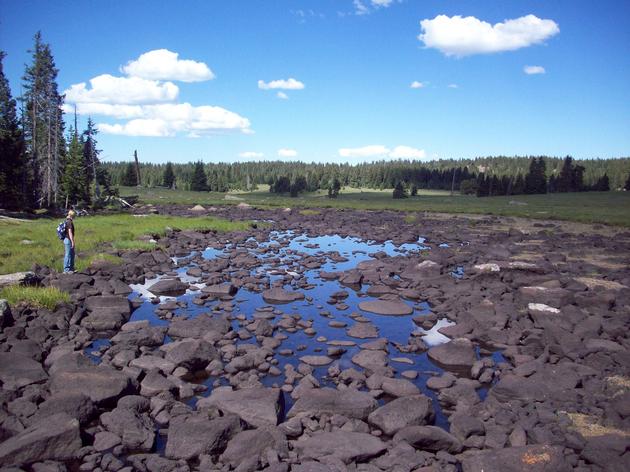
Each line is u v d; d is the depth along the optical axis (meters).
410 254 29.41
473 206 82.81
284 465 6.70
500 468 6.70
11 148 52.41
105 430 7.95
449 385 10.24
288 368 10.91
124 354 11.30
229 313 15.79
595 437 7.38
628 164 185.75
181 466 7.02
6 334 11.89
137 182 139.00
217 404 8.70
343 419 8.38
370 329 13.91
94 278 19.05
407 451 7.28
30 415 8.10
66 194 66.50
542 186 136.00
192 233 35.94
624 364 11.03
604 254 29.62
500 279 21.28
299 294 18.08
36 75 64.25
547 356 11.72
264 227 45.22
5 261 20.20
